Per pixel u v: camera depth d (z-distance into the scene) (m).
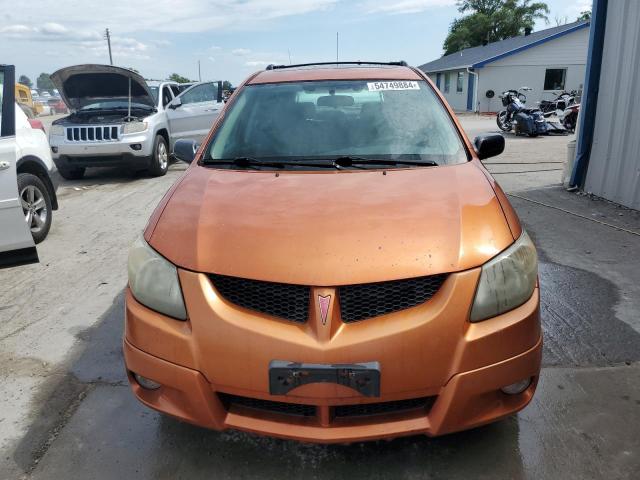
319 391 1.89
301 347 1.87
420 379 1.91
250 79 3.55
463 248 1.99
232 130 3.10
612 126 6.12
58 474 2.25
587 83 6.36
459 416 1.96
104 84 8.99
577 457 2.26
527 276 2.08
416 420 1.97
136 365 2.11
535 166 8.92
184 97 10.36
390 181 2.47
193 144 3.29
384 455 2.30
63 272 4.59
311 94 3.25
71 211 6.84
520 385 2.10
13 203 4.21
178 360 1.99
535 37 28.36
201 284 1.98
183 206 2.36
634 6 5.61
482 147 3.15
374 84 3.30
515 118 14.30
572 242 4.88
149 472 2.25
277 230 2.08
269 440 2.41
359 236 2.02
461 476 2.18
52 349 3.27
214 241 2.07
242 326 1.91
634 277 4.06
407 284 1.93
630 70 5.74
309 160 2.81
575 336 3.23
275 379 1.89
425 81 3.40
